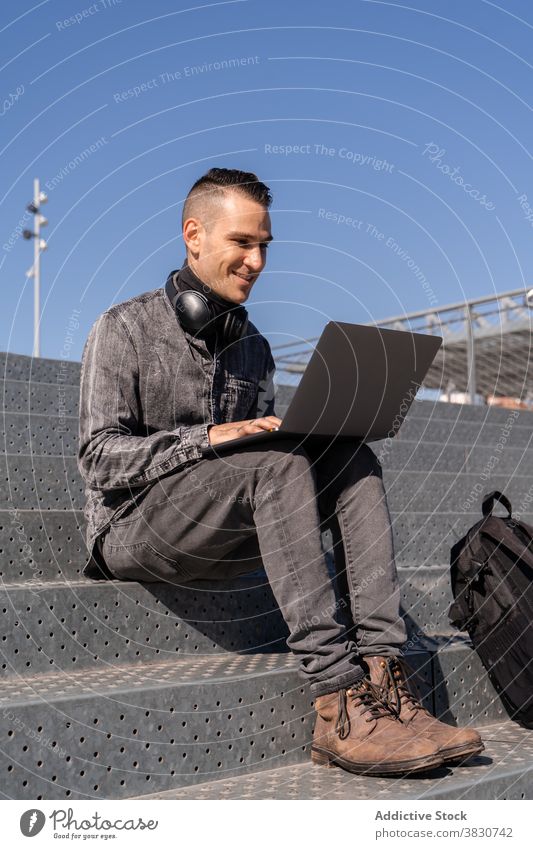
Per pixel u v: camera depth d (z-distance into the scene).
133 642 1.76
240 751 1.56
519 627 1.94
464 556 2.01
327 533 2.42
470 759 1.65
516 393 6.61
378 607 1.62
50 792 1.32
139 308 1.83
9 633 1.59
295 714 1.65
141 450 1.63
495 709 2.04
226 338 1.90
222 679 1.57
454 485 3.46
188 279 1.86
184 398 1.84
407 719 1.55
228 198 1.81
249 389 1.96
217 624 1.90
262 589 1.99
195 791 1.45
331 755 1.56
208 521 1.65
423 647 1.99
